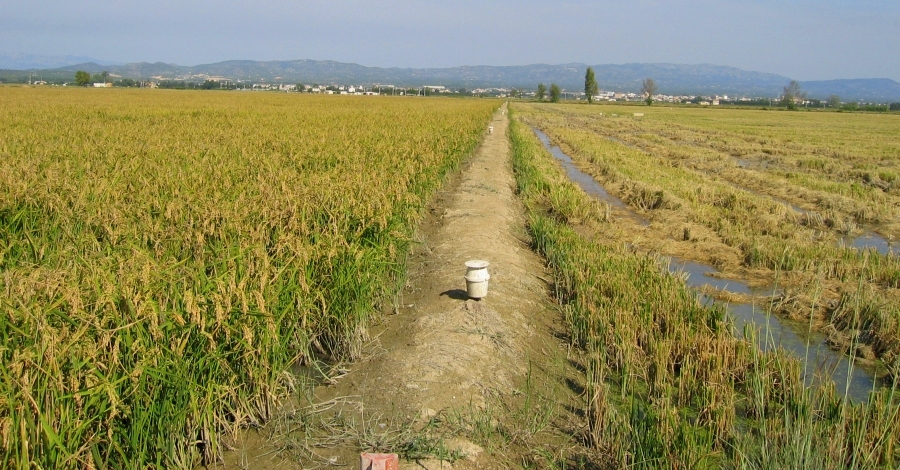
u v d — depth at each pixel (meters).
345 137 19.14
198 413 4.41
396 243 8.16
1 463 3.35
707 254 10.63
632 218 13.63
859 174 20.25
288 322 5.70
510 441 4.86
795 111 94.00
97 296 4.29
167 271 4.85
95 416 3.79
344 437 4.79
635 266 8.88
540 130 41.88
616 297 7.29
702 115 70.69
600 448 4.81
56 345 3.75
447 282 8.15
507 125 44.00
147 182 9.37
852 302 7.41
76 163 11.48
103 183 8.99
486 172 18.19
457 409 5.11
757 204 14.21
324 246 6.41
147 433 4.09
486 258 9.08
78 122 24.61
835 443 4.53
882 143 32.72
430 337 6.37
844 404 4.73
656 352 6.00
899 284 8.76
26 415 3.43
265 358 4.99
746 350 6.04
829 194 15.76
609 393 5.62
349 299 6.37
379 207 7.89
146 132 20.11
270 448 4.73
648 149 29.02
